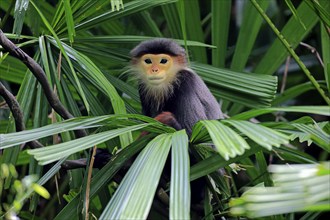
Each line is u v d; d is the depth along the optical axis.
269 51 9.95
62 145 5.31
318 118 11.56
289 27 9.81
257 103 8.73
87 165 6.38
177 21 9.94
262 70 9.98
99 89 7.72
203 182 7.59
